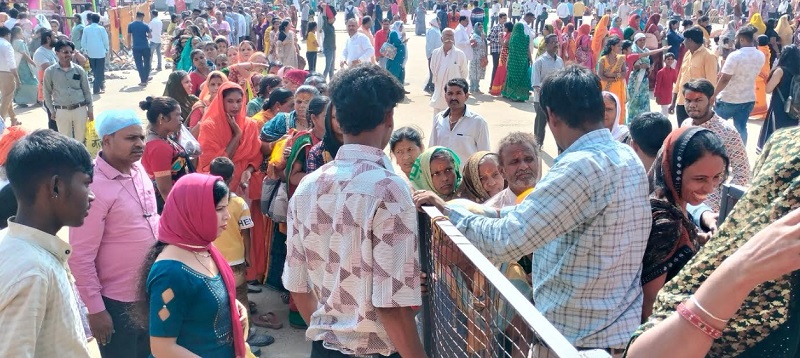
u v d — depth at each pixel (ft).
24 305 7.13
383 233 7.28
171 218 9.12
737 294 3.95
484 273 5.91
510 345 5.89
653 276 8.00
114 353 12.23
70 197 7.88
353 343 7.72
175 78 25.27
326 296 7.84
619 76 35.42
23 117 43.11
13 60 39.86
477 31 51.85
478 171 13.33
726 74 30.53
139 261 12.01
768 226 3.94
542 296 8.18
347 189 7.43
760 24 60.34
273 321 17.97
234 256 16.53
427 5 138.92
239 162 19.10
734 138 16.43
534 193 7.60
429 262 8.14
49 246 7.70
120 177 12.05
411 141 15.80
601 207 7.42
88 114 33.86
